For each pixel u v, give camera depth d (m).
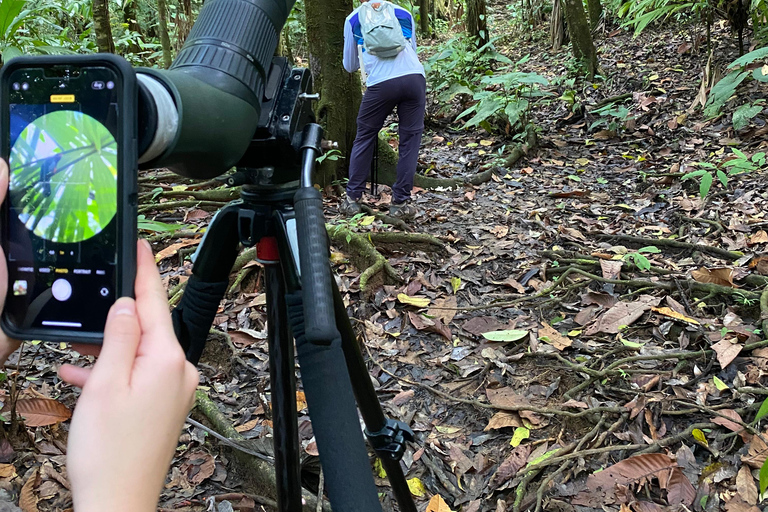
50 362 2.48
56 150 0.59
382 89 3.55
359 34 3.66
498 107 5.17
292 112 0.94
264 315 2.79
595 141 5.32
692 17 7.26
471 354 2.52
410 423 2.16
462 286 3.02
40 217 0.59
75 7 4.56
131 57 5.44
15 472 1.90
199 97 0.72
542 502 1.80
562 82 6.66
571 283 3.01
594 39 8.47
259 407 2.25
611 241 3.47
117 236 0.57
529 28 10.19
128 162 0.57
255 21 0.88
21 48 2.62
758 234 3.20
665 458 1.85
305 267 0.82
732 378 2.22
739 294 2.66
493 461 1.97
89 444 0.43
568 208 4.00
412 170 3.74
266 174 0.98
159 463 0.45
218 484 1.97
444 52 6.55
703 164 3.29
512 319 2.74
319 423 0.83
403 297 2.86
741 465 1.86
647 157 4.74
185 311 1.07
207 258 1.06
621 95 6.09
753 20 5.48
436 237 3.51
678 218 3.64
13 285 0.59
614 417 2.09
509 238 3.55
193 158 0.74
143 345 0.49
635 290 2.88
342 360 0.88
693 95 5.58
